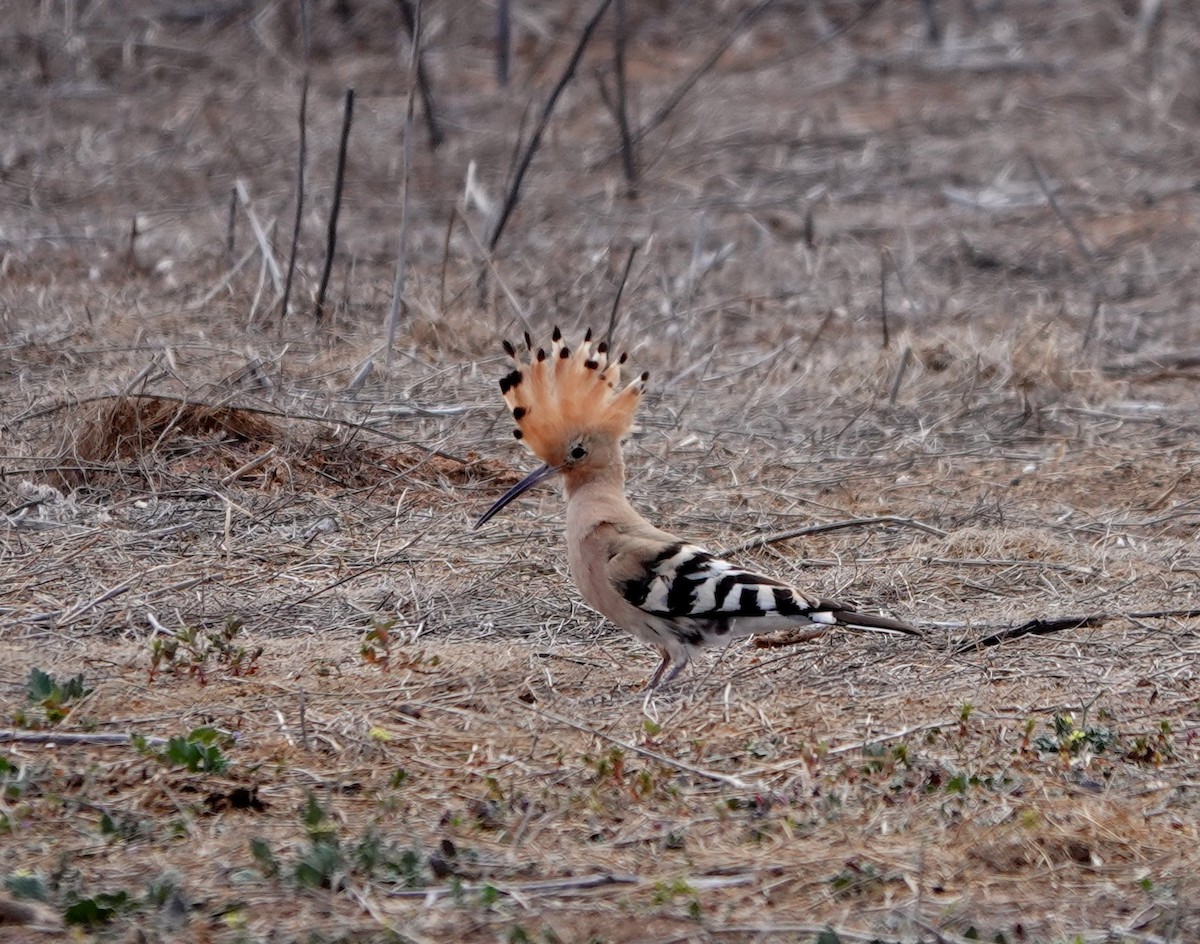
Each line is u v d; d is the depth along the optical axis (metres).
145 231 22.20
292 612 10.91
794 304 20.33
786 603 9.43
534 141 20.19
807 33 34.59
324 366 16.31
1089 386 17.16
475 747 8.68
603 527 9.93
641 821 7.84
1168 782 8.39
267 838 7.57
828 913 6.99
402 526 12.66
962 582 11.77
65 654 9.91
